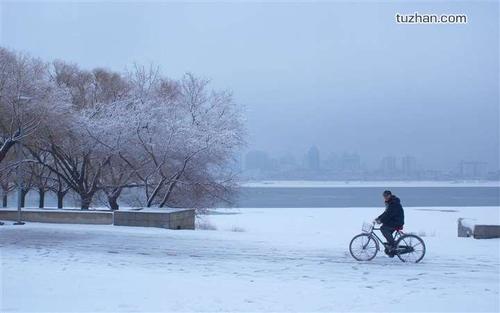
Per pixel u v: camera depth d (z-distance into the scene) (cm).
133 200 3155
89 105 3175
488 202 9412
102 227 2216
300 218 4459
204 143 2853
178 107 3011
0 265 1311
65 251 1573
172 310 872
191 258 1461
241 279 1159
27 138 2756
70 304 905
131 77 3134
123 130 2850
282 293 1010
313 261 1417
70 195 3725
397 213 1402
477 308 909
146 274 1206
